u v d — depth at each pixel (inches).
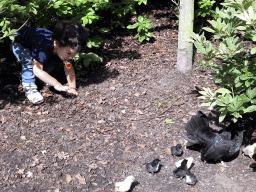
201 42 140.9
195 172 136.9
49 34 166.4
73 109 174.9
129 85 195.3
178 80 198.4
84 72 206.4
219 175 134.4
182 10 186.7
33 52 162.1
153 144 152.6
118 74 205.8
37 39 162.2
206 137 137.6
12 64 208.2
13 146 148.9
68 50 155.4
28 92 177.9
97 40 207.2
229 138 135.2
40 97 177.8
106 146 151.0
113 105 178.5
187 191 127.1
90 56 196.5
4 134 155.9
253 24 111.9
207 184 130.0
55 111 173.5
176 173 132.0
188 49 197.2
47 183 130.6
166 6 300.4
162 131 160.4
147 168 135.7
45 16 190.7
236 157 143.9
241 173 134.7
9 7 148.1
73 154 145.5
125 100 182.5
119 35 251.8
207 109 174.7
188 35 191.9
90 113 172.6
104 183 131.4
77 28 151.8
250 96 132.3
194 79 198.8
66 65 171.9
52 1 171.8
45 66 175.2
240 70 142.2
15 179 132.0
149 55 226.5
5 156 143.2
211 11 235.8
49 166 138.9
